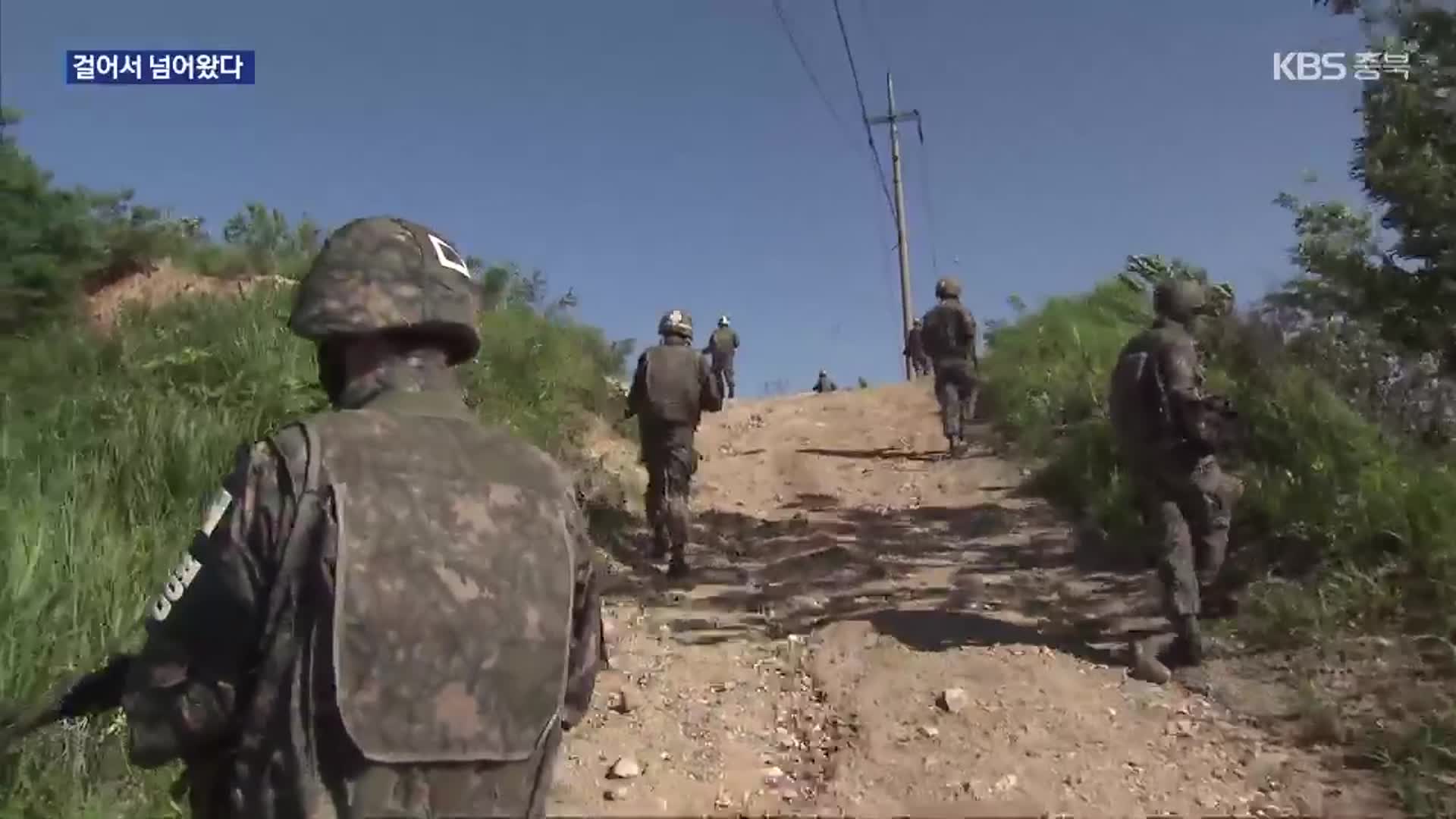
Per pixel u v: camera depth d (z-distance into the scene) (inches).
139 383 351.3
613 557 396.5
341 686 80.7
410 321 95.2
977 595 324.5
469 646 85.0
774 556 397.7
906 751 216.2
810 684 257.3
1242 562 310.0
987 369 699.4
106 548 232.4
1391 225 295.9
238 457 89.4
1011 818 185.9
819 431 673.6
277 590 83.2
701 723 236.8
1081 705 233.0
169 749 85.1
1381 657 238.8
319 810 80.1
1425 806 180.4
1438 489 282.8
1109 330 660.7
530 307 668.7
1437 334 297.9
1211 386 370.9
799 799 201.0
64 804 166.1
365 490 85.6
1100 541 371.6
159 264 516.1
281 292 459.5
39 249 419.2
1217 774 201.0
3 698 164.1
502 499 91.1
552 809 194.5
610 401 597.0
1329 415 331.0
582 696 98.9
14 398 322.0
